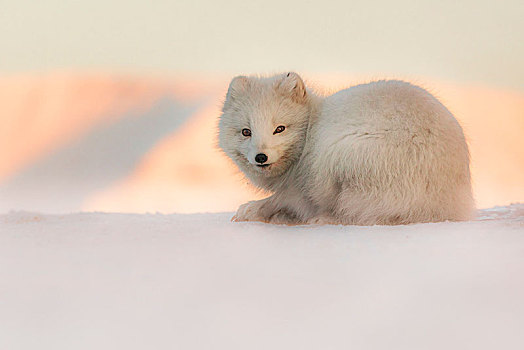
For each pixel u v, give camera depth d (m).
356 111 12.20
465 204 12.61
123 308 6.81
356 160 11.92
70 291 7.29
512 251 8.53
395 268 7.96
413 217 12.07
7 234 10.37
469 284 7.23
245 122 13.30
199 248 9.25
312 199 12.83
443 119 12.22
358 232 10.62
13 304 6.95
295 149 13.04
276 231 10.86
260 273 7.88
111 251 9.05
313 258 8.59
